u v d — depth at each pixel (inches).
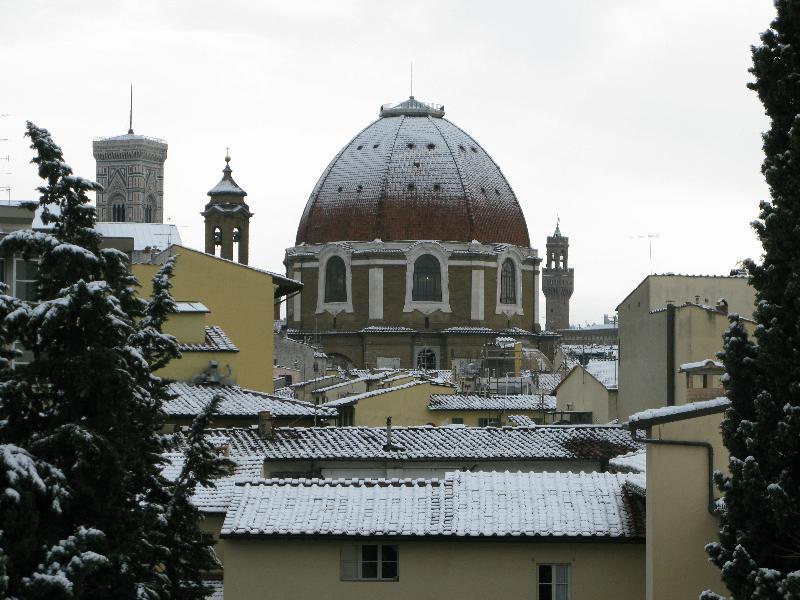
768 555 2807.6
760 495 2760.8
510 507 3602.4
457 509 3597.4
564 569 3540.8
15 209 4077.3
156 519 3065.9
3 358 2950.3
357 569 3540.8
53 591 2596.0
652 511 3292.3
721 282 6466.5
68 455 2854.3
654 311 6122.1
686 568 3287.4
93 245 3075.8
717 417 3312.0
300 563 3528.5
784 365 2822.3
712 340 5753.0
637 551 3518.7
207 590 3228.3
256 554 3528.5
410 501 3631.9
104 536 2699.3
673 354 5772.6
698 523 3292.3
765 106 2955.2
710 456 3302.2
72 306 2874.0
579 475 3769.7
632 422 3324.3
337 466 5068.9
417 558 3528.5
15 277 3607.3
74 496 2805.1
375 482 3720.5
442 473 5118.1
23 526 2677.2
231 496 4018.2
